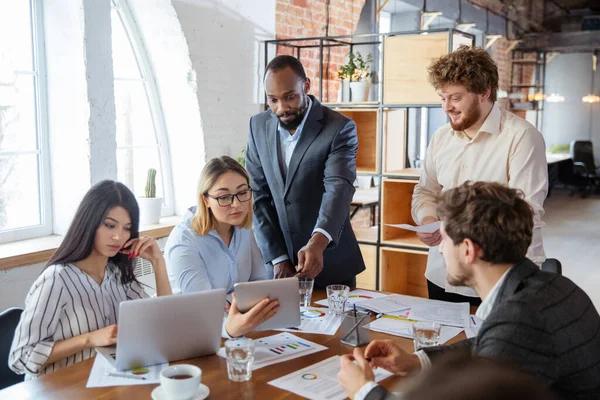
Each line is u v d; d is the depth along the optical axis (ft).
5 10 10.86
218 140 14.39
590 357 4.16
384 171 12.57
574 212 31.58
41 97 11.55
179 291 7.30
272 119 9.20
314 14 17.46
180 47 13.28
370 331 6.72
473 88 7.45
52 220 11.92
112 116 11.70
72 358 6.17
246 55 14.97
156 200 13.10
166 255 7.56
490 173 7.91
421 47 11.81
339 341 6.36
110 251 6.40
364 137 13.71
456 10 29.32
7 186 11.18
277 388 5.17
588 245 23.35
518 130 7.68
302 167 8.88
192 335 5.72
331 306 7.38
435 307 7.57
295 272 9.25
